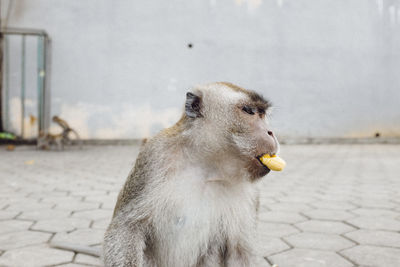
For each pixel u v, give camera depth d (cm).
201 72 475
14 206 131
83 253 93
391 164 281
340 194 161
